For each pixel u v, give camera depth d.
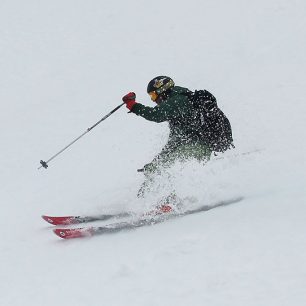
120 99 47.66
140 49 60.62
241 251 16.97
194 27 62.34
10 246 22.02
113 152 35.81
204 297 14.52
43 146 39.72
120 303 15.00
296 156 27.95
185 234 19.42
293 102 37.34
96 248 19.98
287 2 60.47
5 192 31.34
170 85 23.83
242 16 60.91
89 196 28.30
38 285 17.33
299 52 46.69
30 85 59.28
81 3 80.81
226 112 38.12
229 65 48.34
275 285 14.48
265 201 21.81
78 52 65.69
